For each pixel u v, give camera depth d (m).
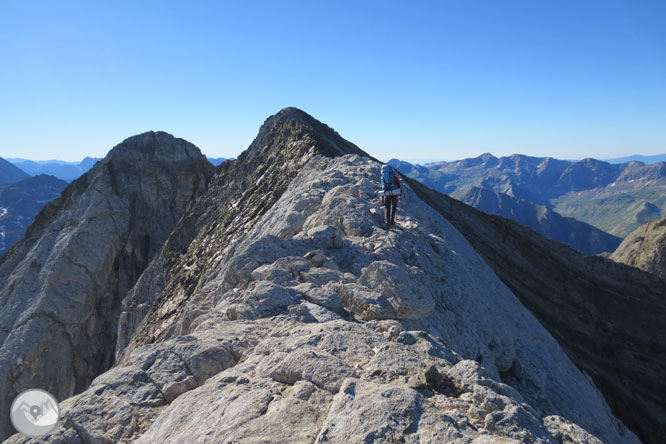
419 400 4.37
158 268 52.06
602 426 12.79
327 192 18.91
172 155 72.25
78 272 57.09
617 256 106.62
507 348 12.11
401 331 6.80
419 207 20.94
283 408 4.45
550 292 46.09
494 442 3.68
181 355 6.22
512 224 54.53
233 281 10.78
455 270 14.18
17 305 53.69
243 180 53.72
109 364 54.12
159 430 4.68
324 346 6.06
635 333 43.16
